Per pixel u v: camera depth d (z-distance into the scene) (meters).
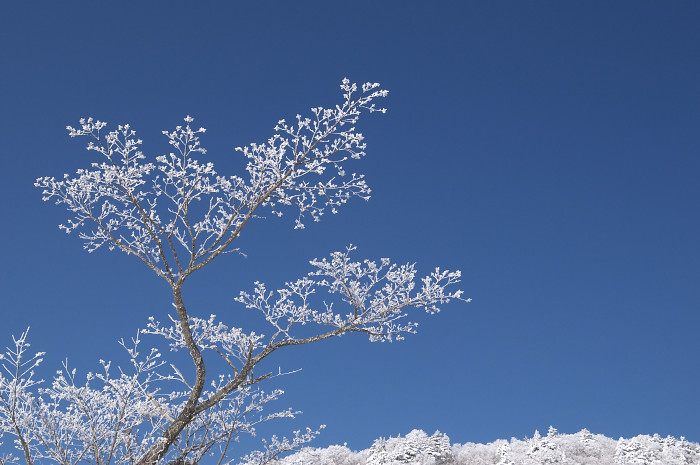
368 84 5.76
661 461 53.28
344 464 46.31
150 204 6.30
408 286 6.61
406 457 54.56
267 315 6.67
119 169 5.79
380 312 6.56
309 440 7.41
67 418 6.39
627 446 57.06
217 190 6.14
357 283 6.62
